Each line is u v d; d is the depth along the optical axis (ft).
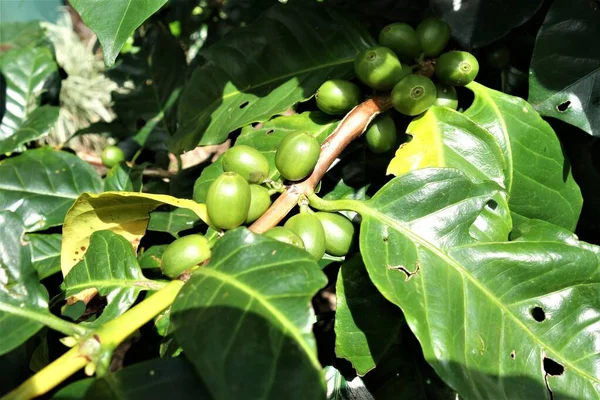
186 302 0.57
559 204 0.80
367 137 0.79
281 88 0.89
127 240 0.71
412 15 0.99
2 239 0.63
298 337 0.52
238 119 0.89
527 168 0.79
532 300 0.67
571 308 0.67
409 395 0.81
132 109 1.30
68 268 0.75
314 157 0.70
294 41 0.91
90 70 2.54
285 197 0.70
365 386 0.82
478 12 0.83
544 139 0.79
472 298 0.66
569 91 0.77
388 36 0.79
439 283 0.66
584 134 0.89
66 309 0.74
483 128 0.75
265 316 0.53
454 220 0.68
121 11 0.67
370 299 0.73
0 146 1.06
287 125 0.84
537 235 0.70
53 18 2.74
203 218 0.67
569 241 0.70
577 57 0.77
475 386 0.61
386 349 0.72
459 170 0.69
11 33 1.80
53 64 1.19
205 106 0.96
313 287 0.55
